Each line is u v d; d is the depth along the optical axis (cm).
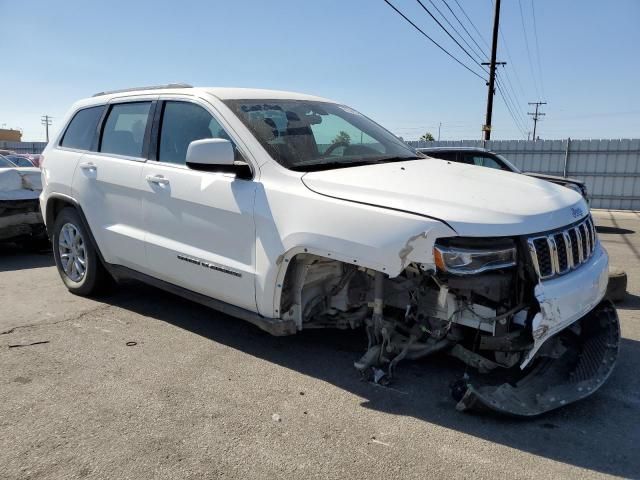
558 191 362
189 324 465
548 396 325
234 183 376
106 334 439
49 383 351
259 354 404
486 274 304
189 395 338
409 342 355
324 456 276
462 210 302
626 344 437
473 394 308
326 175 348
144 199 438
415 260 298
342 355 405
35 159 2116
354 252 314
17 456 272
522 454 281
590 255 358
